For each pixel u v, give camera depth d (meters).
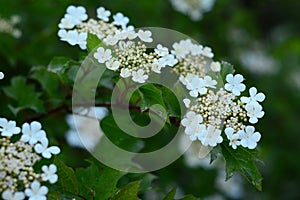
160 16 1.71
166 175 1.60
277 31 3.03
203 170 1.69
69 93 1.12
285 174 2.22
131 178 1.07
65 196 0.94
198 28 1.84
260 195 2.14
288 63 2.50
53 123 1.32
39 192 0.84
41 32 1.39
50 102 1.18
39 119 1.20
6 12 1.44
